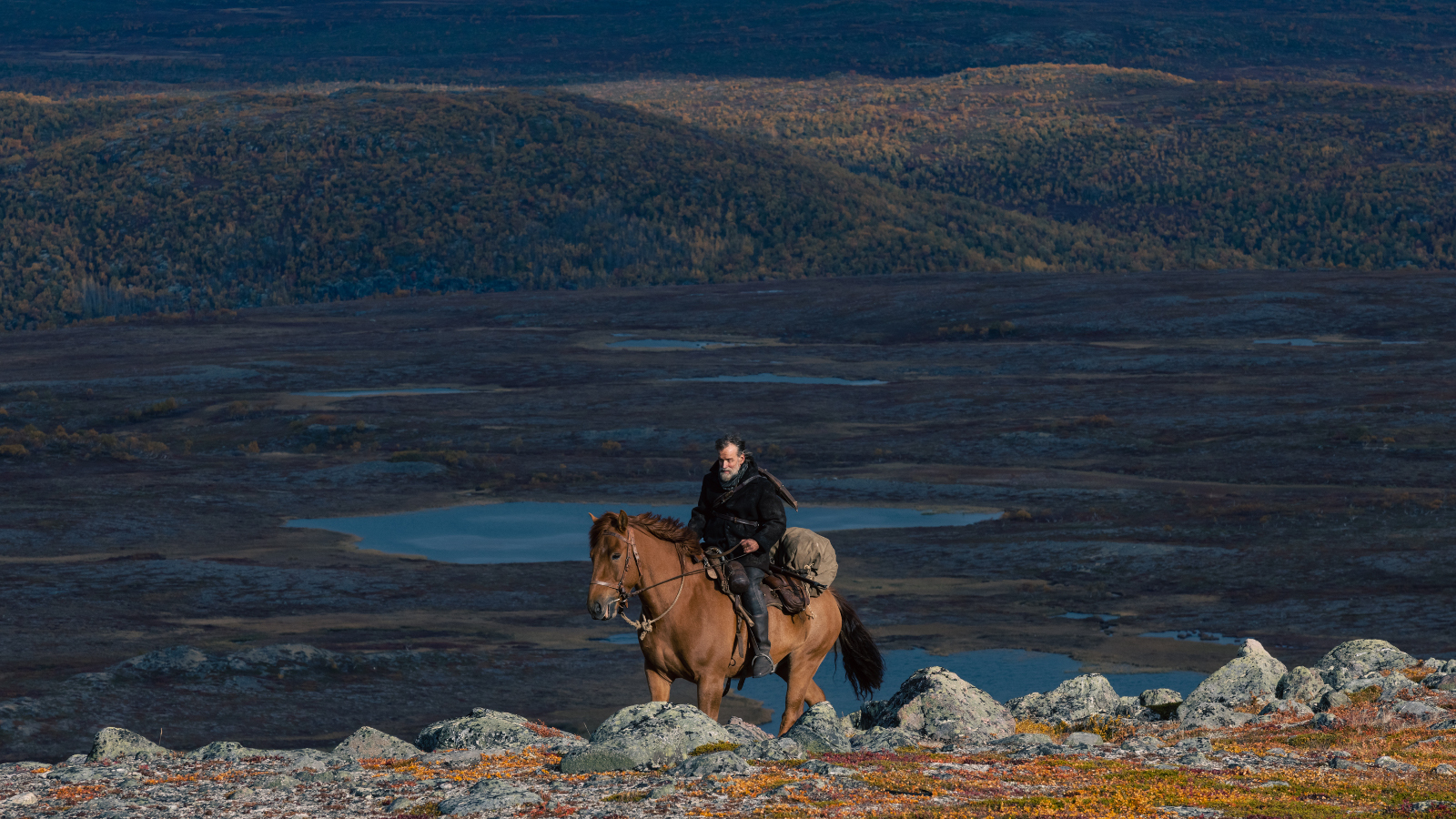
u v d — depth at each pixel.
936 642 54.28
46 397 152.75
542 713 45.69
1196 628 56.19
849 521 83.56
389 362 170.50
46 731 42.81
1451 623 53.25
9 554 77.56
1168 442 106.50
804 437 115.19
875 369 155.38
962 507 86.75
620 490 97.12
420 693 48.31
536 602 65.81
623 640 57.22
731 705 45.88
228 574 70.12
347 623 60.38
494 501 94.94
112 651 54.78
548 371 161.12
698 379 150.88
